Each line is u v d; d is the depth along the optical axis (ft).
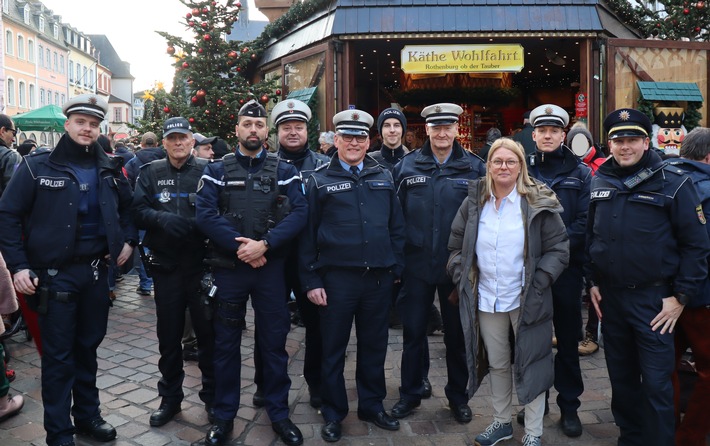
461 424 13.10
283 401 12.50
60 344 11.56
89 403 12.41
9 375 15.51
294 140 14.97
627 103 32.35
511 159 11.27
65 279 11.60
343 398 12.69
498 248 11.55
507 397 12.05
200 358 13.44
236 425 13.03
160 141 35.14
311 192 12.69
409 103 52.21
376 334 12.89
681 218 10.40
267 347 12.43
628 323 11.05
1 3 151.53
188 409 13.89
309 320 14.03
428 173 13.33
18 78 161.89
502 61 32.30
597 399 14.39
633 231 10.71
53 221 11.48
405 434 12.62
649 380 10.57
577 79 60.44
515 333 11.41
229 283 12.18
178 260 12.98
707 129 11.99
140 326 20.99
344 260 12.38
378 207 12.63
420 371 13.56
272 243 11.76
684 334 11.51
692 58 33.47
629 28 35.88
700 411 10.99
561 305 12.75
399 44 38.58
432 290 13.39
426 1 32.09
